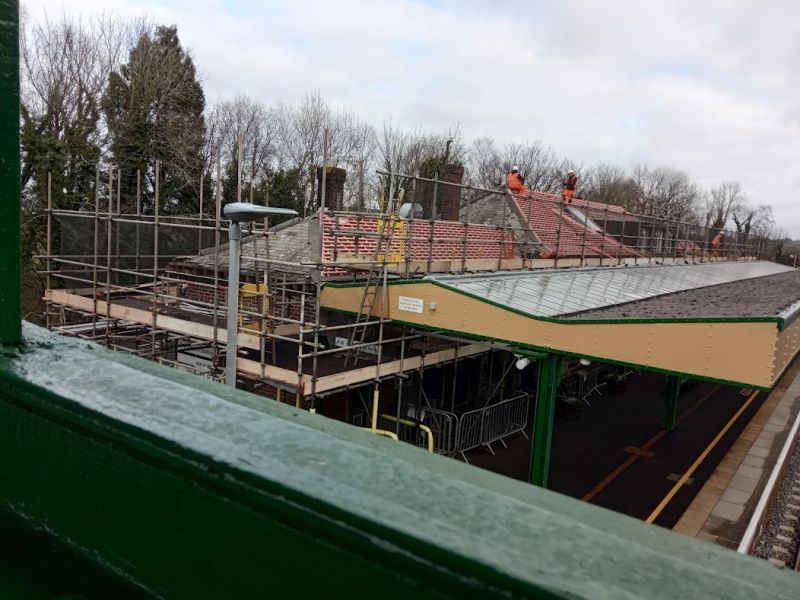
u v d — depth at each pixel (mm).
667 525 11789
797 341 10344
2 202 1134
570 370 13062
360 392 13031
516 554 614
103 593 933
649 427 18125
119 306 12758
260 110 40781
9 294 1193
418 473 774
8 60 1071
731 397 22172
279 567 751
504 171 60562
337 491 708
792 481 14594
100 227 16844
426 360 12961
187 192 29750
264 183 33062
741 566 635
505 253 18672
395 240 13359
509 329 10266
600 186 70625
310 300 12609
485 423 15234
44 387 1020
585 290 14086
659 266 24906
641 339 8984
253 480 750
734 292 16250
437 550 615
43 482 1062
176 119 29281
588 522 709
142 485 896
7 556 1025
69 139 24250
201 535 830
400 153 39469
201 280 15352
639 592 568
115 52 27812
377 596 670
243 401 1018
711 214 83688
